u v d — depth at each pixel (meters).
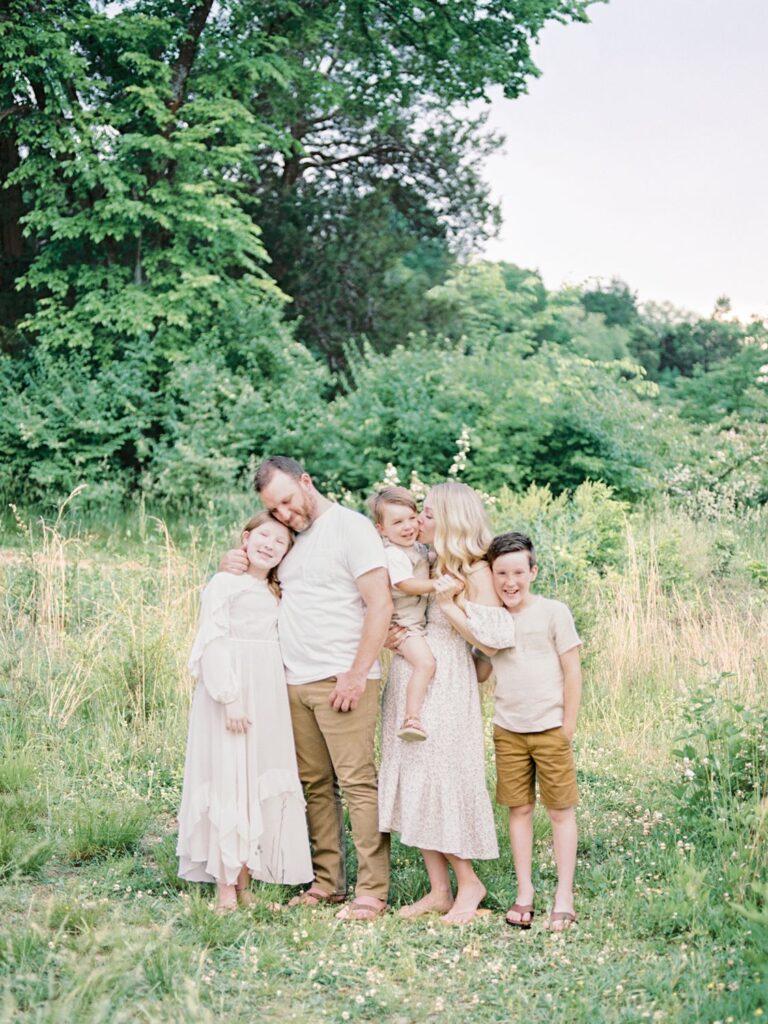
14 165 19.09
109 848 5.09
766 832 4.71
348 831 5.34
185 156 16.75
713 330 43.97
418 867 5.00
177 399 16.61
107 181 16.09
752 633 8.41
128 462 16.64
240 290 17.91
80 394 15.59
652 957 3.94
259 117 19.69
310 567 4.67
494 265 16.70
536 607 4.53
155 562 9.81
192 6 17.36
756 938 3.82
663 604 9.12
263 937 4.17
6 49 15.62
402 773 4.50
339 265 24.73
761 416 20.39
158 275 16.80
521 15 18.80
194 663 4.56
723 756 5.39
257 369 16.92
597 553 10.05
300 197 24.27
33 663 7.36
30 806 5.46
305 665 4.65
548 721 4.45
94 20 16.34
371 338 24.84
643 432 15.93
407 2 19.02
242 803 4.50
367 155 25.88
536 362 15.77
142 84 17.20
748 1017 3.40
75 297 18.84
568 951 4.05
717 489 15.05
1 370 16.20
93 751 6.36
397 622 4.61
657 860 4.86
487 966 3.92
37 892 4.55
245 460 15.60
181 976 3.71
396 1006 3.64
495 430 15.08
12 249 19.80
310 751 4.73
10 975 3.67
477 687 4.66
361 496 15.21
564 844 4.45
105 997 3.49
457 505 4.57
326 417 15.82
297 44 19.39
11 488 14.99
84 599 8.38
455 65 20.25
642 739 6.81
